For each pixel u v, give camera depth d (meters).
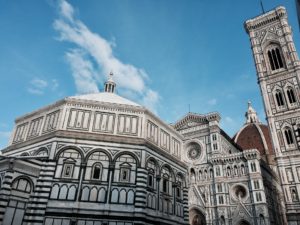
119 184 39.28
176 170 50.59
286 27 89.88
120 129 43.91
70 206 36.28
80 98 46.75
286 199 68.38
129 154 41.62
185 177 53.19
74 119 42.81
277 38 90.44
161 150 47.12
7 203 34.00
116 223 36.78
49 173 37.47
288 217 66.25
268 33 93.50
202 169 90.44
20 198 35.50
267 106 82.62
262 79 87.31
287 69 84.00
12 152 45.44
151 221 40.31
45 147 40.50
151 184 42.69
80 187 37.75
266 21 95.31
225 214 79.06
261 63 90.75
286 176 70.69
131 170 40.72
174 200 47.69
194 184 88.44
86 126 42.75
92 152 40.41
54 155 38.81
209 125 95.81
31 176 37.12
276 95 83.00
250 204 77.12
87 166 39.41
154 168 44.38
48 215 35.19
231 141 105.12
